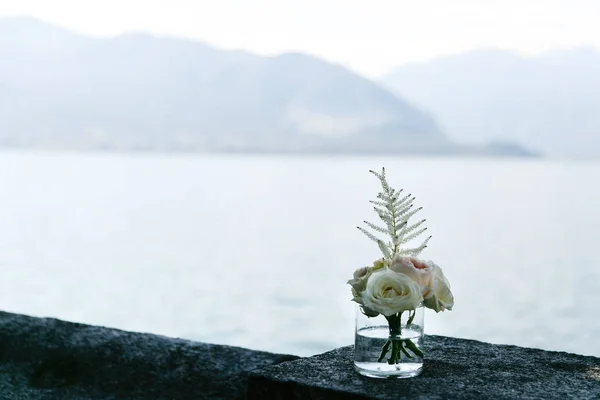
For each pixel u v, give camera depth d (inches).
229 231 676.1
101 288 392.5
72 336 98.1
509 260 501.0
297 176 1784.0
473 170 2524.6
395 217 60.0
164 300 366.9
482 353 68.1
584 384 58.7
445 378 59.9
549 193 1209.4
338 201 1009.5
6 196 1063.6
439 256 523.8
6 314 104.3
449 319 328.5
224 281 428.1
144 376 89.9
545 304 355.9
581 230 666.2
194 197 1079.6
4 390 90.6
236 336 298.8
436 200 1039.6
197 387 86.5
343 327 317.7
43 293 375.2
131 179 1576.0
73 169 2156.7
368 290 57.4
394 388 57.0
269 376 60.4
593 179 1755.7
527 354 67.7
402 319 59.1
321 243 602.9
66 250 538.3
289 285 418.9
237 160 3646.7
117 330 98.8
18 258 494.0
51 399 88.2
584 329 304.0
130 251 541.6
